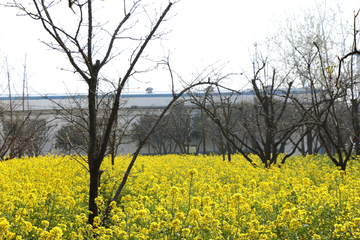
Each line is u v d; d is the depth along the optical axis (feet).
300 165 54.85
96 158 22.06
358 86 65.41
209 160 68.33
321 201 23.44
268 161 48.93
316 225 19.69
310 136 83.30
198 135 128.67
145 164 52.19
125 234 18.24
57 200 23.71
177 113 98.17
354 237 17.35
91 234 19.07
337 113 78.28
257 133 89.56
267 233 18.38
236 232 19.02
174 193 23.56
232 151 120.67
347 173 38.83
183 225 19.60
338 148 43.37
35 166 45.80
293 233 18.54
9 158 61.98
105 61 22.99
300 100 71.87
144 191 31.89
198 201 22.48
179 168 49.88
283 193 25.88
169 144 130.31
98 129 32.81
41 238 16.90
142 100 119.34
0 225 16.67
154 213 22.29
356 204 23.45
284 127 49.60
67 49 20.08
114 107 22.11
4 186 27.30
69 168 43.11
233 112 91.15
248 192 28.25
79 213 24.12
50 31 19.34
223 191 27.32
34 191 26.50
